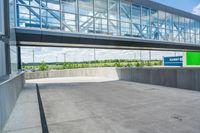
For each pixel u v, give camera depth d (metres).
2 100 4.01
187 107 5.78
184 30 23.08
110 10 15.85
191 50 23.89
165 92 8.91
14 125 4.25
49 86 12.48
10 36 7.64
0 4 6.45
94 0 14.88
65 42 12.44
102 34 13.85
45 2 12.60
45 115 5.08
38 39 11.32
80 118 4.74
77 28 13.76
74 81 16.56
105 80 16.77
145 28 18.28
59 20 12.97
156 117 4.73
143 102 6.65
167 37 20.72
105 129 3.89
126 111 5.40
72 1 13.55
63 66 29.64
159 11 19.70
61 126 4.13
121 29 16.33
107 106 6.09
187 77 9.65
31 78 20.95
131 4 16.97
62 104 6.52
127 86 11.61
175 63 23.53
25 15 11.77
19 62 15.09
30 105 6.40
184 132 3.68
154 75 12.18
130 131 3.76
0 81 4.60
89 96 8.17
